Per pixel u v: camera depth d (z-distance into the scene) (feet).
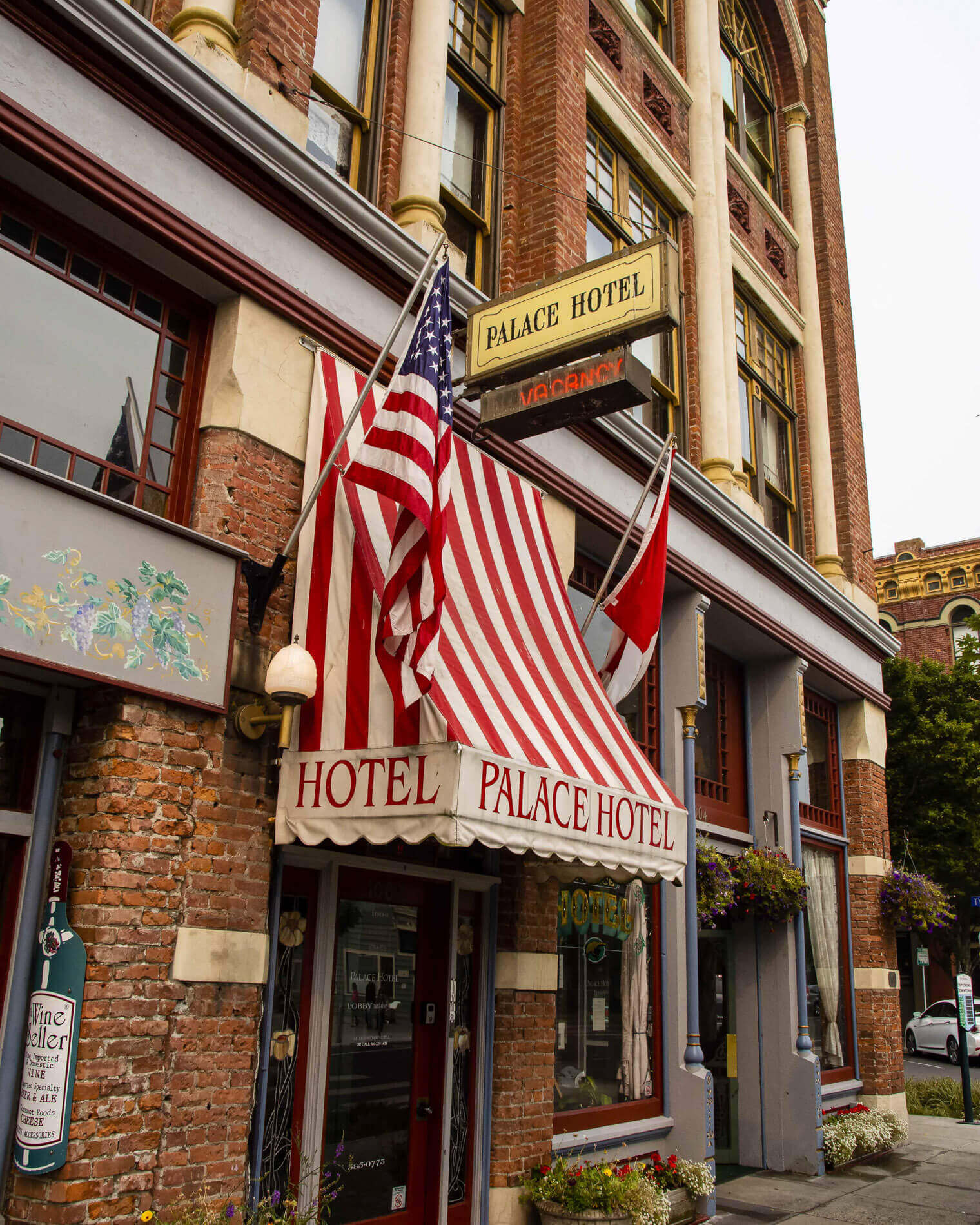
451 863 24.32
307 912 20.86
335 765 18.63
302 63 23.09
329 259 22.43
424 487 17.85
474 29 32.78
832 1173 37.73
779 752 42.27
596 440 30.99
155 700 17.31
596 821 20.58
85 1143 15.17
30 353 17.78
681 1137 31.04
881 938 47.14
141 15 21.54
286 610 20.13
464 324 25.94
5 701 16.92
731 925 40.81
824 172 55.88
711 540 37.09
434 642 17.52
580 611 32.42
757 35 55.88
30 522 15.64
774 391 49.55
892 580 116.26
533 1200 23.84
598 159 37.37
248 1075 17.80
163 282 20.06
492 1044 24.43
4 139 16.69
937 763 70.33
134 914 16.43
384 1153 21.91
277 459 20.49
